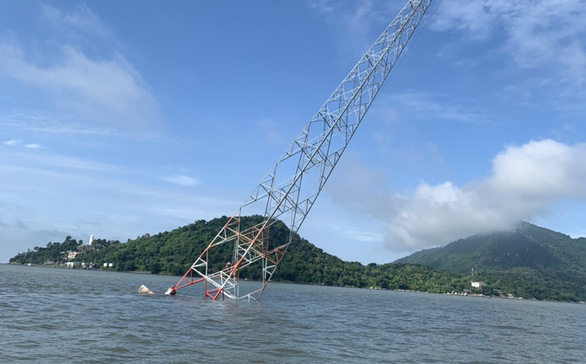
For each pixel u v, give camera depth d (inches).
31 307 1768.0
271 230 5388.8
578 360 1424.7
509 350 1539.1
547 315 4254.4
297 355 1111.0
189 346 1133.7
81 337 1168.2
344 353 1200.8
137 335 1244.5
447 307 4416.8
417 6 2497.5
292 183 2456.9
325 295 4862.2
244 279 7731.3
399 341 1549.0
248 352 1104.2
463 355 1344.7
